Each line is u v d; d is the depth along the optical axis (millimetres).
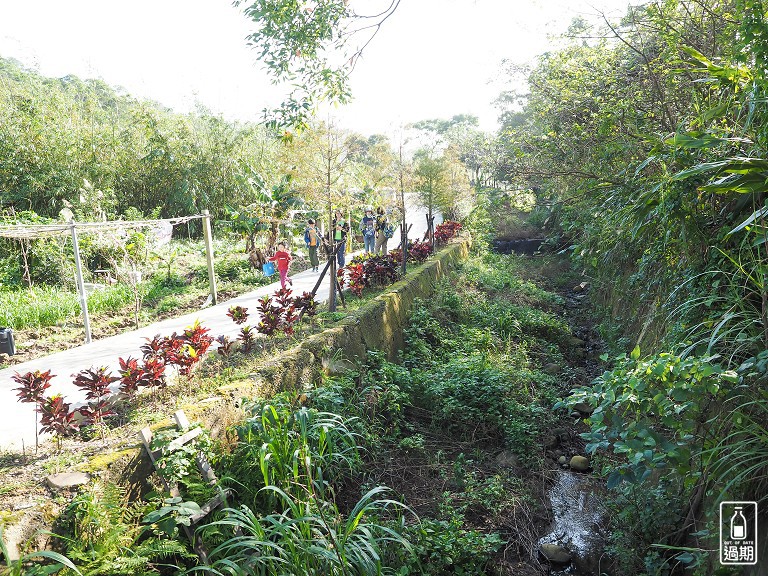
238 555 3725
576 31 8367
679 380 3441
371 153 16562
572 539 5238
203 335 6297
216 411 4887
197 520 3924
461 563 4656
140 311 11359
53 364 7449
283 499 4305
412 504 5477
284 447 4582
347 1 6918
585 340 11328
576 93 8406
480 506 5609
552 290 15719
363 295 9945
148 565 3539
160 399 5367
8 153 16984
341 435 5258
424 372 8141
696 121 4855
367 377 7105
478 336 9742
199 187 21188
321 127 10102
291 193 16188
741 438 3756
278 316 7641
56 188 17094
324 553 3668
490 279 14562
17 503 3412
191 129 22562
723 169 3676
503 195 9641
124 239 13711
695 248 4949
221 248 17641
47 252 13438
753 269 3719
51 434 4805
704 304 4688
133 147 21500
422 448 6348
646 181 5691
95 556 3301
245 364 6344
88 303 11203
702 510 4180
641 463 3555
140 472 4039
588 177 7340
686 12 6555
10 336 8344
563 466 6574
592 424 3814
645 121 6930
